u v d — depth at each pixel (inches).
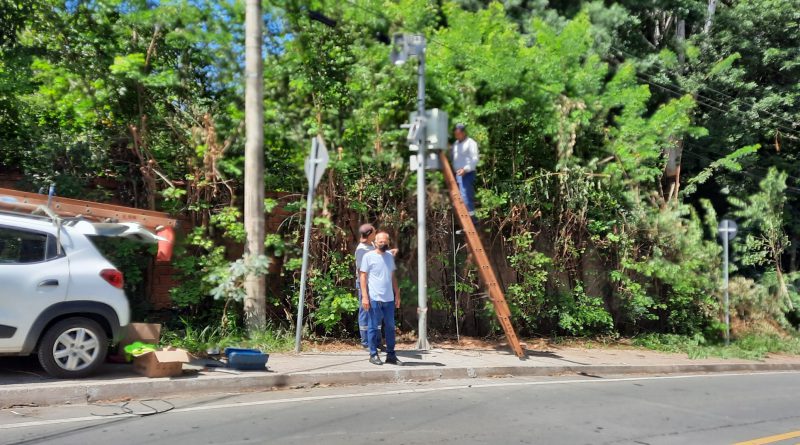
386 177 448.1
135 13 393.1
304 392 297.1
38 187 356.8
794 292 721.6
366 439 219.0
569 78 533.3
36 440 202.8
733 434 256.4
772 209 699.4
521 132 513.7
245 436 215.8
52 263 266.4
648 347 550.9
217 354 342.6
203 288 379.6
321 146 366.3
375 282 355.6
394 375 338.6
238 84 423.5
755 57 711.7
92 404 252.4
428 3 504.4
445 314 488.4
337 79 452.4
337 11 449.1
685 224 611.2
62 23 390.3
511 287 491.5
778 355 615.2
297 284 418.3
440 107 484.4
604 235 554.9
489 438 227.6
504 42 482.0
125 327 282.8
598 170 555.8
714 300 618.2
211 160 392.8
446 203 461.1
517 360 410.6
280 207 430.6
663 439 240.5
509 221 502.0
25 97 381.1
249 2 378.9
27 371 280.5
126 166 394.3
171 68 415.2
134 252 372.5
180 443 204.7
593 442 229.6
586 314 520.1
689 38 724.0
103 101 389.4
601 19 618.5
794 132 724.7
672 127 572.7
